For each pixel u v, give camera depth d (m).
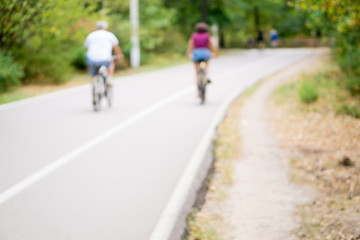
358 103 9.38
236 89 13.40
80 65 18.44
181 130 7.73
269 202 5.05
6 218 4.05
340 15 8.41
